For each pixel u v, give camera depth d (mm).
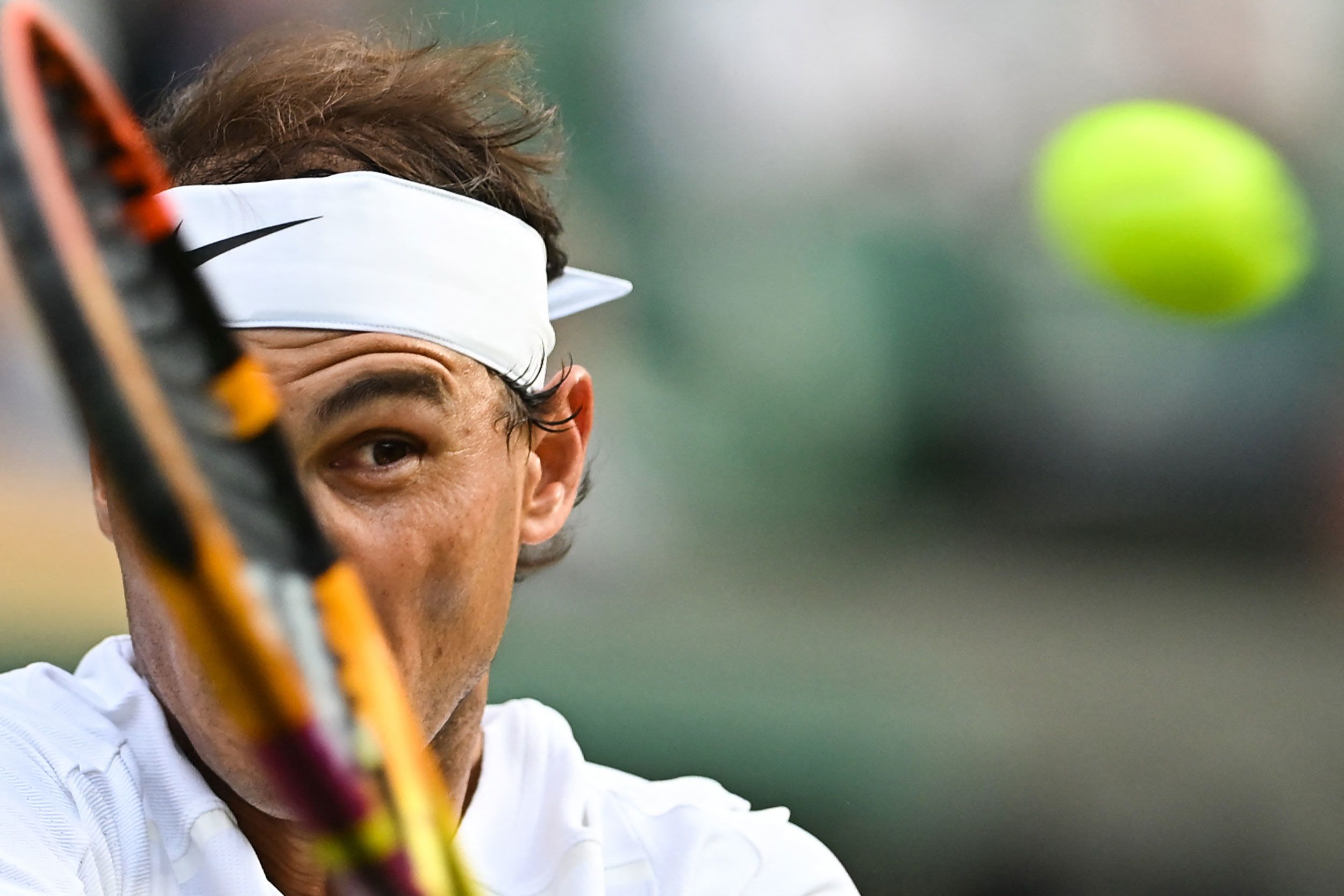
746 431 18156
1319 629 16703
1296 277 18812
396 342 3693
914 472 18969
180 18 16031
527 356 4012
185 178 4047
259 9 15414
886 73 19172
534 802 4527
